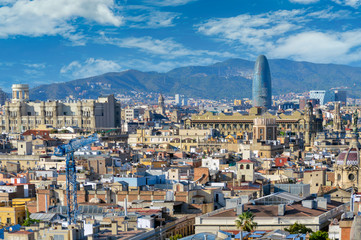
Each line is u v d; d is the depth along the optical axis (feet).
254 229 621.31
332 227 572.51
